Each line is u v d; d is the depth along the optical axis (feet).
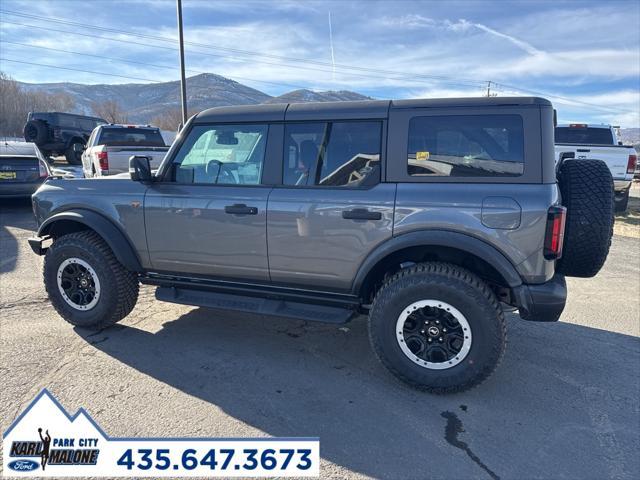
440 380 10.30
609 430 9.29
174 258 12.64
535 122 9.76
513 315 15.55
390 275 11.56
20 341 12.69
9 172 29.86
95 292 13.14
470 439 8.94
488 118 10.03
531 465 8.23
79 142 69.31
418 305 10.29
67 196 13.48
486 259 9.81
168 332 13.62
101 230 12.84
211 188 12.08
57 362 11.57
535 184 9.74
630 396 10.56
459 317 10.05
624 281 19.58
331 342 13.23
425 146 10.39
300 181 11.38
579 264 10.62
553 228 9.49
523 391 10.73
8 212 32.07
